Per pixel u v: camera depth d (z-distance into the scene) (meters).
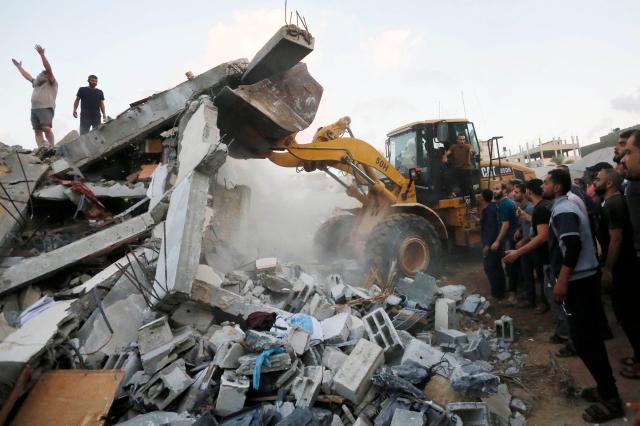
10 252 5.05
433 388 2.78
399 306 4.46
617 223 3.07
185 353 3.14
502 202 5.17
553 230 2.99
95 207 5.62
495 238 5.34
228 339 3.24
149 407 2.71
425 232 6.07
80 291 4.06
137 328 3.63
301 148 5.81
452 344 3.83
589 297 2.73
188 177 3.91
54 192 5.55
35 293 4.36
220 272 4.89
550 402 3.05
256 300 4.28
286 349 2.92
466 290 5.86
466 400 2.67
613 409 2.71
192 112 5.46
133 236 4.75
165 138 6.05
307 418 2.36
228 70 6.41
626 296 3.09
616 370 3.32
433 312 4.55
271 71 5.68
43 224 5.65
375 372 2.88
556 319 4.28
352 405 2.72
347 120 6.46
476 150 7.69
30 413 2.54
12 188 5.41
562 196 2.85
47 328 3.13
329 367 3.10
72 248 4.59
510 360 3.74
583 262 2.74
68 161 6.41
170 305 3.42
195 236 3.39
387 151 8.18
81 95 7.80
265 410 2.55
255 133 5.49
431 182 7.14
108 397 2.61
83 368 3.13
